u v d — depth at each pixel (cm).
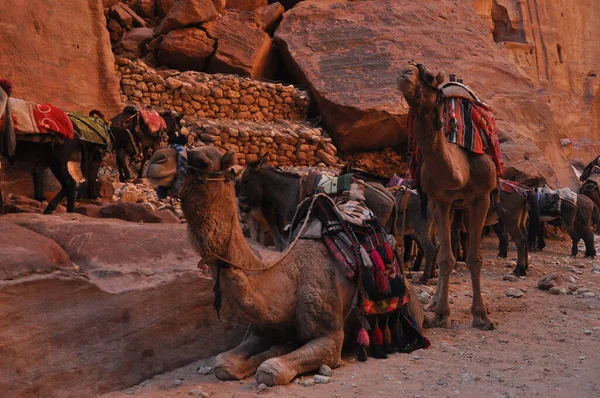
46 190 1095
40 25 1432
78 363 504
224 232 483
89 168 1051
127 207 905
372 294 586
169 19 1988
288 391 496
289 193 867
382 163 1955
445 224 773
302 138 1839
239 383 523
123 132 1421
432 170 720
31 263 502
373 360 598
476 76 2141
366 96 1922
